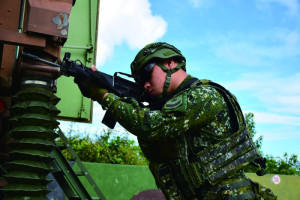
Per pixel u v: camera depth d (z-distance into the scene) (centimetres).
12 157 166
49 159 173
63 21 192
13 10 242
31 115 171
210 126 189
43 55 196
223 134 190
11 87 237
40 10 188
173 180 192
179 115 179
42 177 166
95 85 204
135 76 216
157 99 209
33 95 178
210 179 178
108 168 512
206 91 188
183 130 179
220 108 189
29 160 165
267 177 659
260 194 187
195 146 189
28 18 185
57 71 192
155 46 207
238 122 194
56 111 182
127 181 521
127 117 186
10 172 163
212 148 183
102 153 569
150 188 538
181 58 211
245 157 191
